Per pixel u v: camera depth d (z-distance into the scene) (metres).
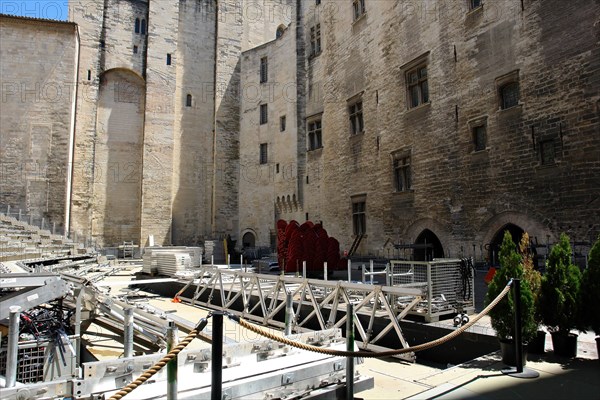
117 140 33.28
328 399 4.73
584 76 13.20
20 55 29.19
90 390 4.04
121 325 8.47
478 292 11.78
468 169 17.16
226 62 36.38
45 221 27.88
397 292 7.38
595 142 12.77
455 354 7.14
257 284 10.55
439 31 18.98
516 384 5.12
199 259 20.73
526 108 14.97
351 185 24.66
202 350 4.67
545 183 14.16
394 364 7.06
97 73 32.84
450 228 17.81
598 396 4.69
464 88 17.56
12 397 3.73
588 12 13.19
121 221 32.59
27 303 4.85
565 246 6.38
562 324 6.11
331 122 26.91
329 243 16.75
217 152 35.19
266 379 4.37
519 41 15.38
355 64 24.92
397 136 21.23
